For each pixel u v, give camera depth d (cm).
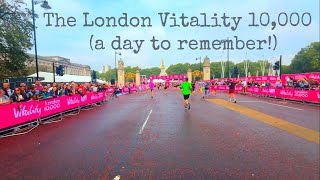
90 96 1934
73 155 623
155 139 775
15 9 3081
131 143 730
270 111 1454
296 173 493
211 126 981
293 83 2447
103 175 494
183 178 475
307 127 948
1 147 716
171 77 8031
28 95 1109
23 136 862
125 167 535
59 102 1348
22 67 3294
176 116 1282
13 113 936
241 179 468
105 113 1488
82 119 1247
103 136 831
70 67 10225
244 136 801
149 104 2030
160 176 484
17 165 561
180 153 626
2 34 2972
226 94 3375
